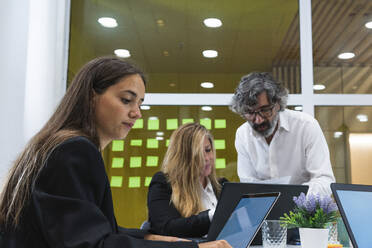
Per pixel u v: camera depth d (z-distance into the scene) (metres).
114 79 1.18
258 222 1.39
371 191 1.48
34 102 3.19
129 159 3.45
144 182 3.42
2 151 2.98
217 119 3.54
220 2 3.71
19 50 3.10
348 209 1.42
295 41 3.63
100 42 3.67
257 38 3.65
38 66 3.25
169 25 3.69
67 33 3.63
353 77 3.55
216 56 3.65
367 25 3.63
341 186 1.46
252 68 3.61
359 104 3.51
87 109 1.16
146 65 3.63
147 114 3.54
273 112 2.41
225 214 1.71
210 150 2.40
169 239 1.69
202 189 2.34
